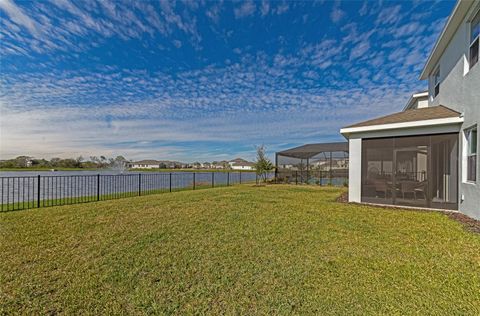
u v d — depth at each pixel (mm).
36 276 3191
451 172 7727
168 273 3277
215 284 2994
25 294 2783
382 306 2547
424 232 5078
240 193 11812
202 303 2621
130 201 9086
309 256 3830
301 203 8656
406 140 8867
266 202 8828
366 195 9555
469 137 6836
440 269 3379
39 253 3947
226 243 4406
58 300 2678
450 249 4113
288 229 5273
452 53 8188
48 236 4797
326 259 3721
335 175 18547
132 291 2857
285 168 20516
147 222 5852
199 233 4988
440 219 6215
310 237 4738
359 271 3322
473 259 3701
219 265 3512
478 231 5184
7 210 7414
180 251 4031
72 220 6043
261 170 19359
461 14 7082
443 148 8594
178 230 5195
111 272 3307
